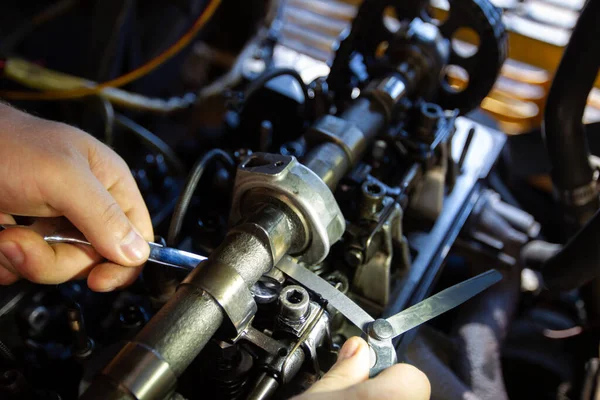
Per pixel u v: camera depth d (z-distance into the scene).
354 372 0.69
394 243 1.00
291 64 1.96
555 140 1.08
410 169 1.04
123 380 0.60
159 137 1.65
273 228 0.75
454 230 1.18
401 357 0.97
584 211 1.12
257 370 0.74
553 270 1.03
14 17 1.63
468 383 1.00
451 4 1.14
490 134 1.41
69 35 1.64
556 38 1.77
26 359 0.91
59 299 0.95
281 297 0.74
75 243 0.90
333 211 0.80
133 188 0.97
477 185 1.32
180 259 0.84
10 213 0.92
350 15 2.10
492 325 1.09
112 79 1.57
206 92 1.57
